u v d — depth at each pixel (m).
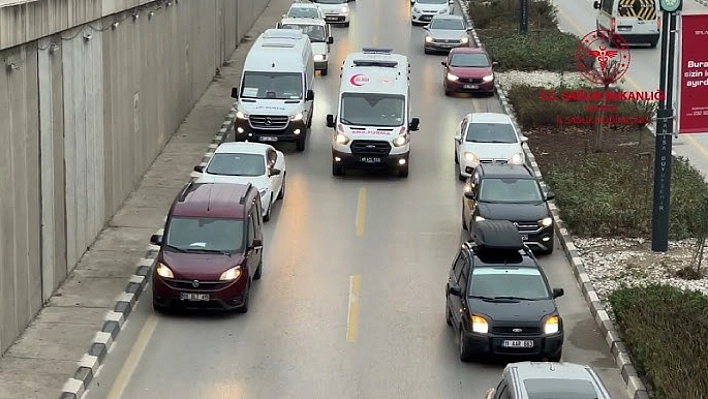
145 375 28.50
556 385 21.64
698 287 34.97
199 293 32.22
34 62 31.56
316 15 80.38
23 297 30.53
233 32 78.81
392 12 97.19
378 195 46.91
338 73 72.06
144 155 47.72
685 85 37.50
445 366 29.50
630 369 28.72
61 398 26.41
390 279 36.50
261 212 37.50
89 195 38.00
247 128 53.41
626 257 38.19
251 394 27.48
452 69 66.38
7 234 29.12
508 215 38.94
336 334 31.61
